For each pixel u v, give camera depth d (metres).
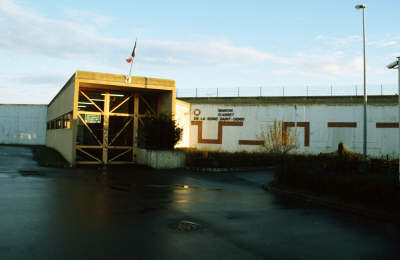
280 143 30.36
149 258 5.07
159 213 8.18
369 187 9.78
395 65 10.23
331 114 29.98
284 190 12.84
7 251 5.09
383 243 6.26
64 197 9.64
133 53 20.69
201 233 6.57
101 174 15.80
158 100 23.56
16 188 10.70
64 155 22.38
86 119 20.88
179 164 20.17
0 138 43.06
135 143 22.38
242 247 5.79
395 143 28.42
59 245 5.50
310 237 6.57
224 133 32.41
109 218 7.45
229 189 13.42
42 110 42.94
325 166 17.39
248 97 33.03
